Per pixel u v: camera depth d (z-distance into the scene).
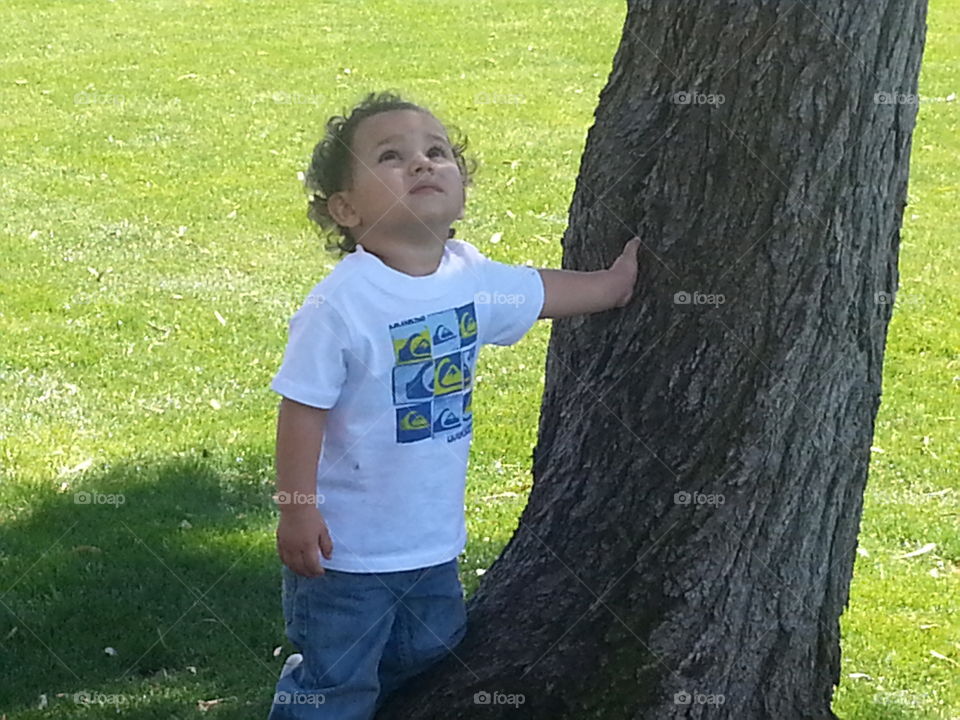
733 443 3.06
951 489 5.36
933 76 12.70
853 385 3.11
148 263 7.82
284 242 8.27
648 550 3.14
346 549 2.94
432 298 2.88
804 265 2.97
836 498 3.17
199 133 10.88
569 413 3.29
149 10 16.09
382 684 3.20
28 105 11.79
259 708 3.87
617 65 3.15
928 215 8.95
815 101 2.88
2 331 6.68
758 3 2.88
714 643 3.13
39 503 4.98
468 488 5.20
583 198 3.21
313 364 2.80
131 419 5.76
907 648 4.22
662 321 3.08
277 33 14.77
